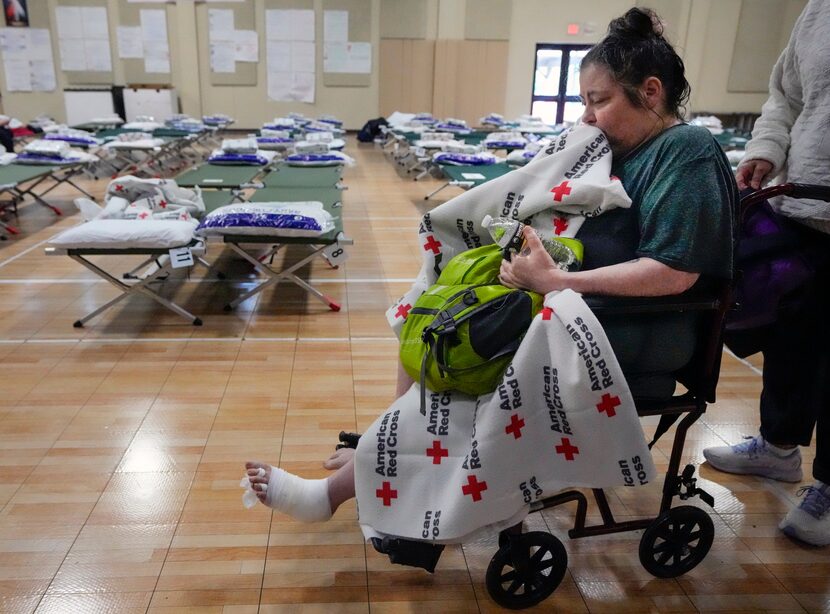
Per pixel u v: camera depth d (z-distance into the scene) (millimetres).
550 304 1202
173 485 1850
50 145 5637
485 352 1243
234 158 5605
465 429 1312
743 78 12250
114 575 1512
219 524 1696
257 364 2648
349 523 1721
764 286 1490
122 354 2711
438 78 12367
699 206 1207
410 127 9359
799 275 1486
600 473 1259
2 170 5098
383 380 2537
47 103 11930
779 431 1769
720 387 2561
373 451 1319
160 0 11023
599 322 1229
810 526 1663
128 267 3924
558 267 1286
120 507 1750
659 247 1221
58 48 11656
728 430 2246
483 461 1232
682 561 1552
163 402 2312
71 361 2633
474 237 1508
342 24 12000
